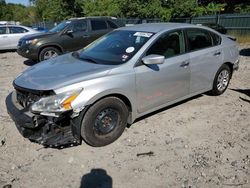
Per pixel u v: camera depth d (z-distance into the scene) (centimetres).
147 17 2372
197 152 375
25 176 329
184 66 464
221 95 591
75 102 342
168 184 313
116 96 389
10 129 441
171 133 426
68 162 354
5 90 662
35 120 342
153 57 391
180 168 341
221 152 375
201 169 338
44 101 339
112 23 1123
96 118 371
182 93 481
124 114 398
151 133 425
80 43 1037
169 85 449
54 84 348
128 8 2411
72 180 322
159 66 426
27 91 357
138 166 346
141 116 434
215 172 333
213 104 540
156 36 434
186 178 323
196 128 443
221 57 545
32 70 414
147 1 2328
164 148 384
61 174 332
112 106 379
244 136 418
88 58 435
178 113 496
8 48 1420
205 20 2073
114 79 374
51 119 340
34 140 356
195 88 507
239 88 648
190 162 353
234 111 509
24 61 1121
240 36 1809
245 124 457
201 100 560
